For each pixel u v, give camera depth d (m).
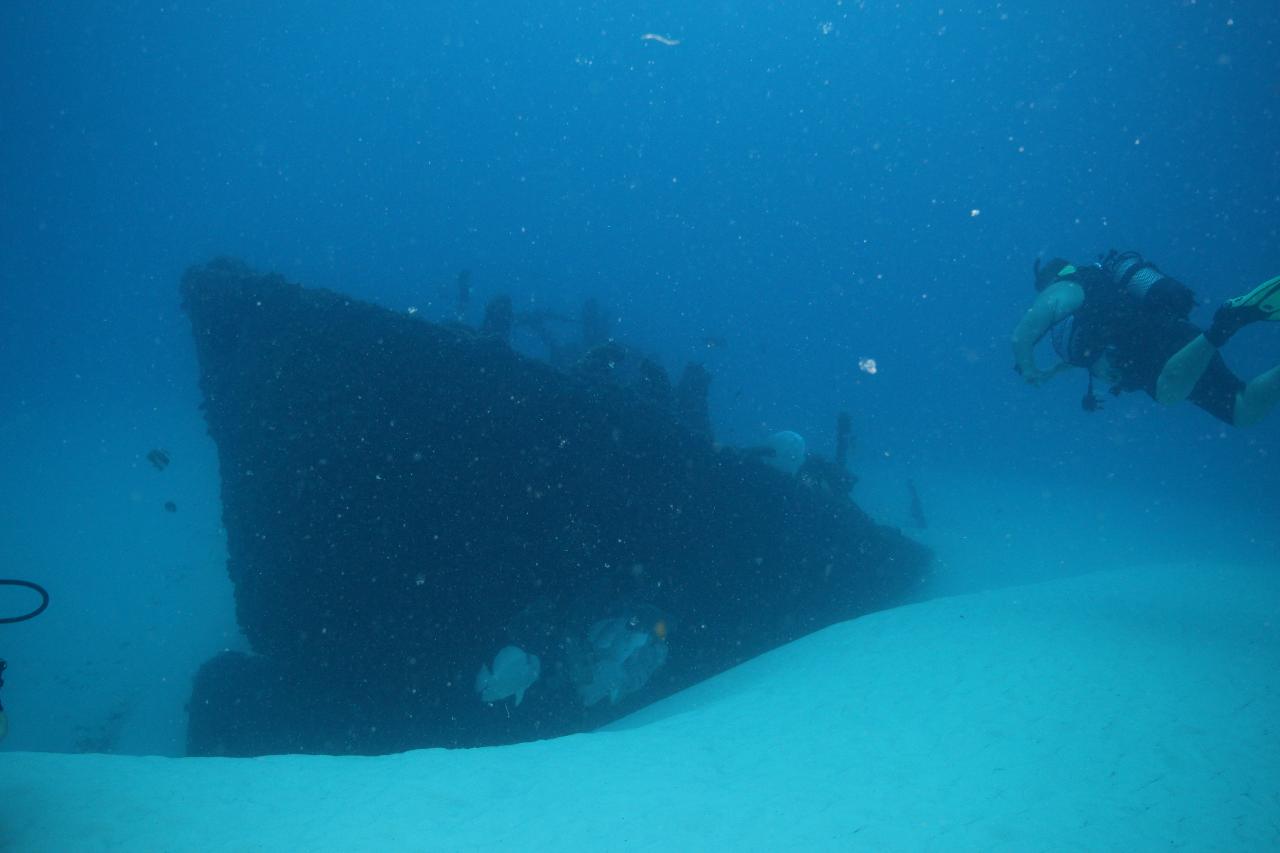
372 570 7.00
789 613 9.01
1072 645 6.14
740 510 8.31
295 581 6.98
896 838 3.60
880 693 5.68
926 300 83.75
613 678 7.35
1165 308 5.20
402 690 7.22
